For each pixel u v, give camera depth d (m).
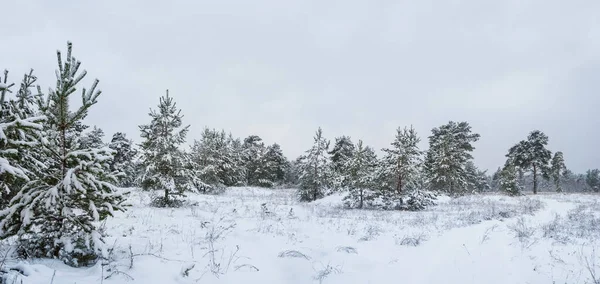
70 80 4.94
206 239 7.86
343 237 10.30
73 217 4.92
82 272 4.78
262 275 6.09
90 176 4.86
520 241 8.37
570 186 81.25
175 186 15.29
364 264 7.31
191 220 10.62
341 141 48.28
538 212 16.66
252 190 34.62
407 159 23.66
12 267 4.24
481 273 6.31
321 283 6.04
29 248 4.91
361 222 13.82
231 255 6.88
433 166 35.84
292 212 15.23
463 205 23.88
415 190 22.50
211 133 33.94
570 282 5.64
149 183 15.43
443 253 8.01
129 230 8.01
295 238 9.35
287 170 59.16
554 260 6.78
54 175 5.07
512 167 39.84
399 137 24.31
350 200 24.33
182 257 6.26
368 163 25.31
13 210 4.49
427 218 15.77
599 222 12.20
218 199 21.06
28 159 5.02
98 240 4.94
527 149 44.91
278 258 7.21
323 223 12.91
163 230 8.54
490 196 32.56
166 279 5.17
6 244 5.30
